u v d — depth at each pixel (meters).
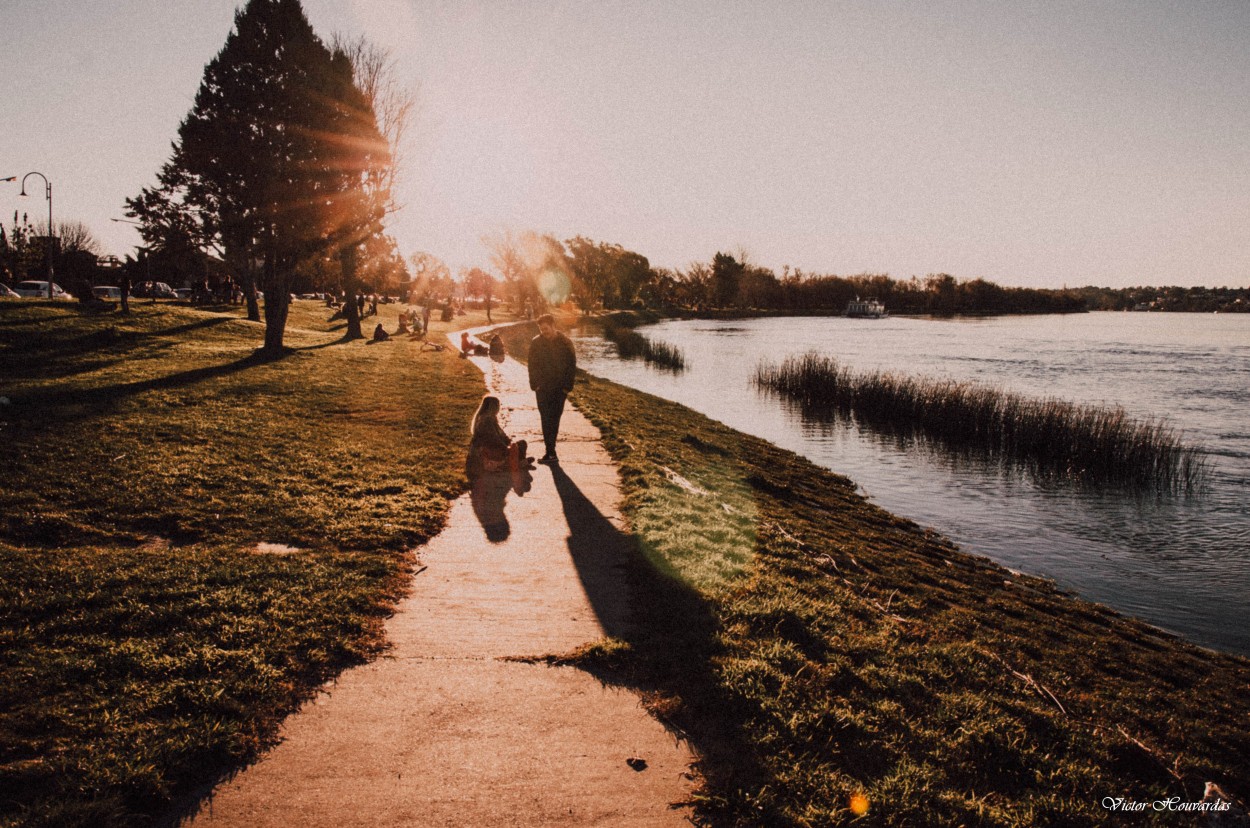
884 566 9.12
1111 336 93.88
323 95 25.48
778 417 27.58
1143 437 20.81
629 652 4.84
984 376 43.09
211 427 11.50
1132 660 7.33
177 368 18.11
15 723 3.59
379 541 6.93
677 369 42.31
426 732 3.87
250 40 25.83
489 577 6.26
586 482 9.93
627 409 19.95
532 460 11.28
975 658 5.67
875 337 84.06
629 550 7.00
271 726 3.84
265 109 25.81
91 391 13.78
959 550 12.59
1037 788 3.87
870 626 6.04
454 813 3.22
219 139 26.81
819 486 15.70
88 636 4.53
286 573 5.79
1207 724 5.63
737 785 3.50
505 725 3.97
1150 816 3.76
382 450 11.05
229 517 7.27
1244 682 7.34
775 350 60.19
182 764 3.40
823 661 5.00
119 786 3.20
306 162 25.03
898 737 4.12
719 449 16.94
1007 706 4.78
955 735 4.25
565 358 10.58
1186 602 10.76
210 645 4.50
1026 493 17.66
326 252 26.48
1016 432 22.56
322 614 5.12
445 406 15.88
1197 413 30.22
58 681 3.98
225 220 27.30
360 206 25.95
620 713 4.14
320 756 3.62
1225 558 12.97
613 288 116.62
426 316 42.91
